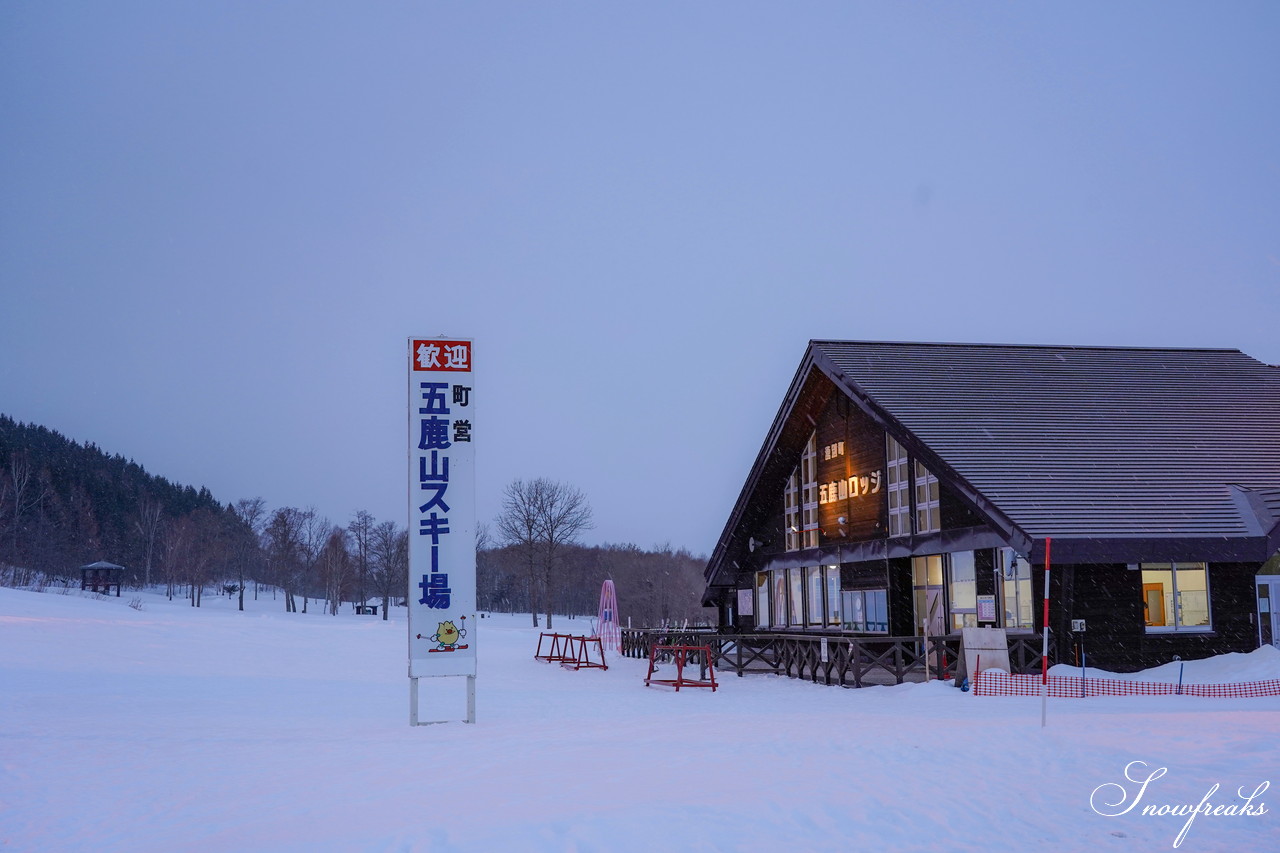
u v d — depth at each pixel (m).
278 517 85.31
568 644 32.41
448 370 14.88
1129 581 19.86
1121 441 22.62
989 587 22.50
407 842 6.37
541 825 6.75
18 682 19.73
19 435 121.75
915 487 25.48
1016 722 12.38
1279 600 20.89
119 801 8.63
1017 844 6.72
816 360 28.16
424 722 14.30
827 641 21.88
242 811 7.95
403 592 90.25
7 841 7.31
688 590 76.06
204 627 37.97
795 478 33.25
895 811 7.49
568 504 63.97
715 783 8.47
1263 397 25.83
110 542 105.56
